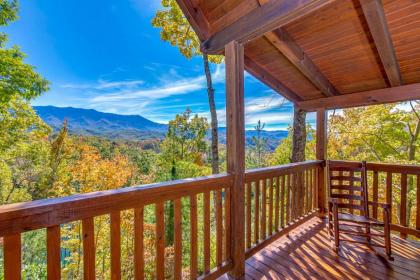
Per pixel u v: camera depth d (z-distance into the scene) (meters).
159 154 19.61
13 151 8.86
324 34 2.32
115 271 1.29
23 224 0.97
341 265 2.17
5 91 7.26
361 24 2.12
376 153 7.86
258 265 2.19
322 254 2.39
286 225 2.82
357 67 2.82
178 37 8.45
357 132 7.92
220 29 2.16
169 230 8.52
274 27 1.69
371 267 2.13
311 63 2.79
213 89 9.33
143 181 16.80
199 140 18.73
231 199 2.00
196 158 17.94
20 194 10.25
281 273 2.05
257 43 2.54
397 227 2.84
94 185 11.07
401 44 2.29
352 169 2.91
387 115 7.31
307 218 3.19
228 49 2.01
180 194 1.62
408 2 1.83
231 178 1.98
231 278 1.99
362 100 3.18
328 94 3.45
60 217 1.08
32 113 8.77
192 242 1.73
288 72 3.12
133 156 20.86
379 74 2.86
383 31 1.90
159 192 1.49
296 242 2.67
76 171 11.19
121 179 11.91
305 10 1.47
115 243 1.28
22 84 7.64
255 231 2.36
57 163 11.83
